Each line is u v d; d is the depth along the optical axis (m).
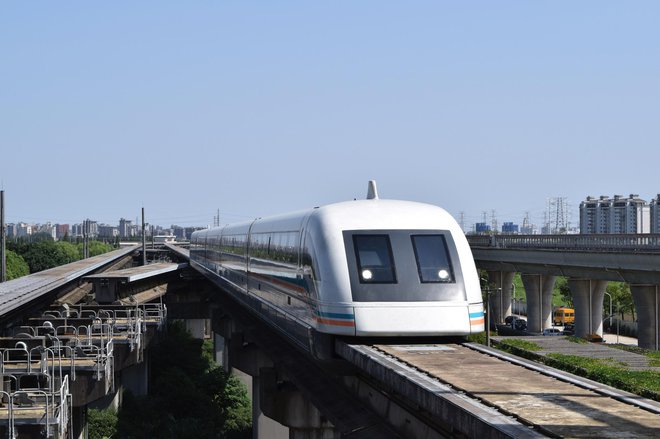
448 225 24.22
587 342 32.81
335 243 23.69
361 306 22.33
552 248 71.81
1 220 65.00
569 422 12.99
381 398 21.39
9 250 149.38
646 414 13.54
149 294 77.94
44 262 160.62
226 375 71.56
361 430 21.53
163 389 66.25
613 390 15.34
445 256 23.30
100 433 49.25
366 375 22.95
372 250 23.28
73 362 33.12
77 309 58.50
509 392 15.31
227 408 68.81
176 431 56.25
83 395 33.62
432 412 15.50
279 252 32.06
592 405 14.24
